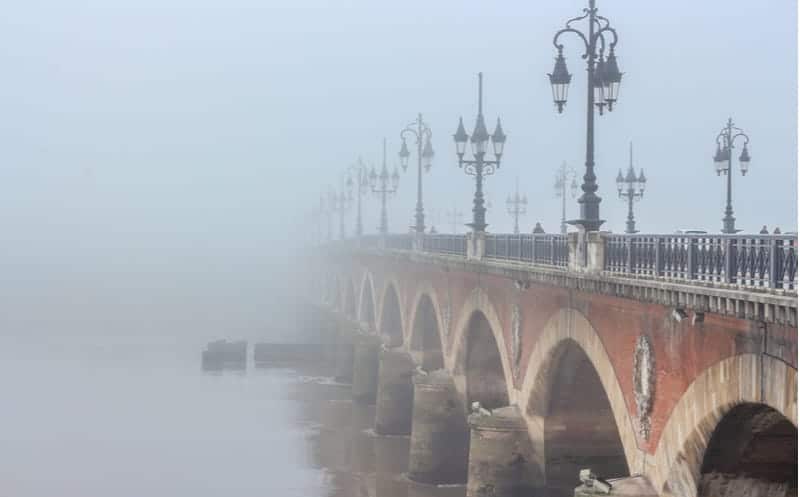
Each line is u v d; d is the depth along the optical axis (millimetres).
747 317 20219
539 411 37438
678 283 23266
